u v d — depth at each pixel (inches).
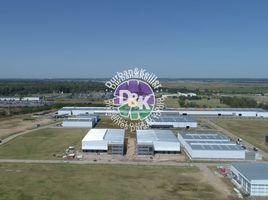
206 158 3324.3
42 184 2514.8
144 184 2541.8
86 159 3245.6
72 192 2359.7
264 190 2356.1
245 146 3912.4
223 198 2297.0
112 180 2620.6
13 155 3361.2
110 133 3878.0
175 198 2282.2
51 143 3914.9
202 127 5206.7
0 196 2274.9
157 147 3518.7
